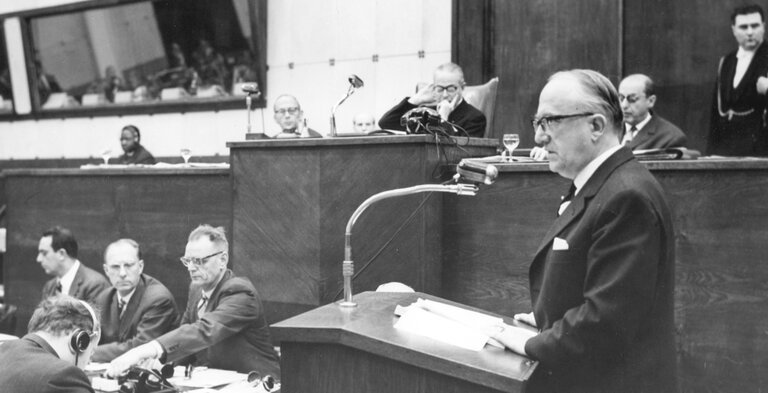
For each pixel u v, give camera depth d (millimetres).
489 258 3572
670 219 1942
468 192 2428
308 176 3717
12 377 2436
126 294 4199
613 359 1909
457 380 1812
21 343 2559
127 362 3273
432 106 4730
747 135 5527
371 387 1953
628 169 1973
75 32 8945
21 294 5648
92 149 9031
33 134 9414
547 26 6457
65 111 9109
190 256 3686
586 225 1957
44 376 2422
